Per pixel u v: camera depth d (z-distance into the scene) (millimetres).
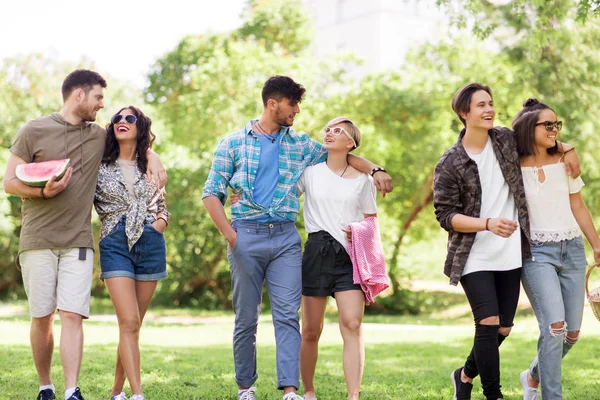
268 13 24562
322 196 5164
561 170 4965
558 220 4945
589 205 18734
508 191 4945
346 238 5129
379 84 19609
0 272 23250
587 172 18219
